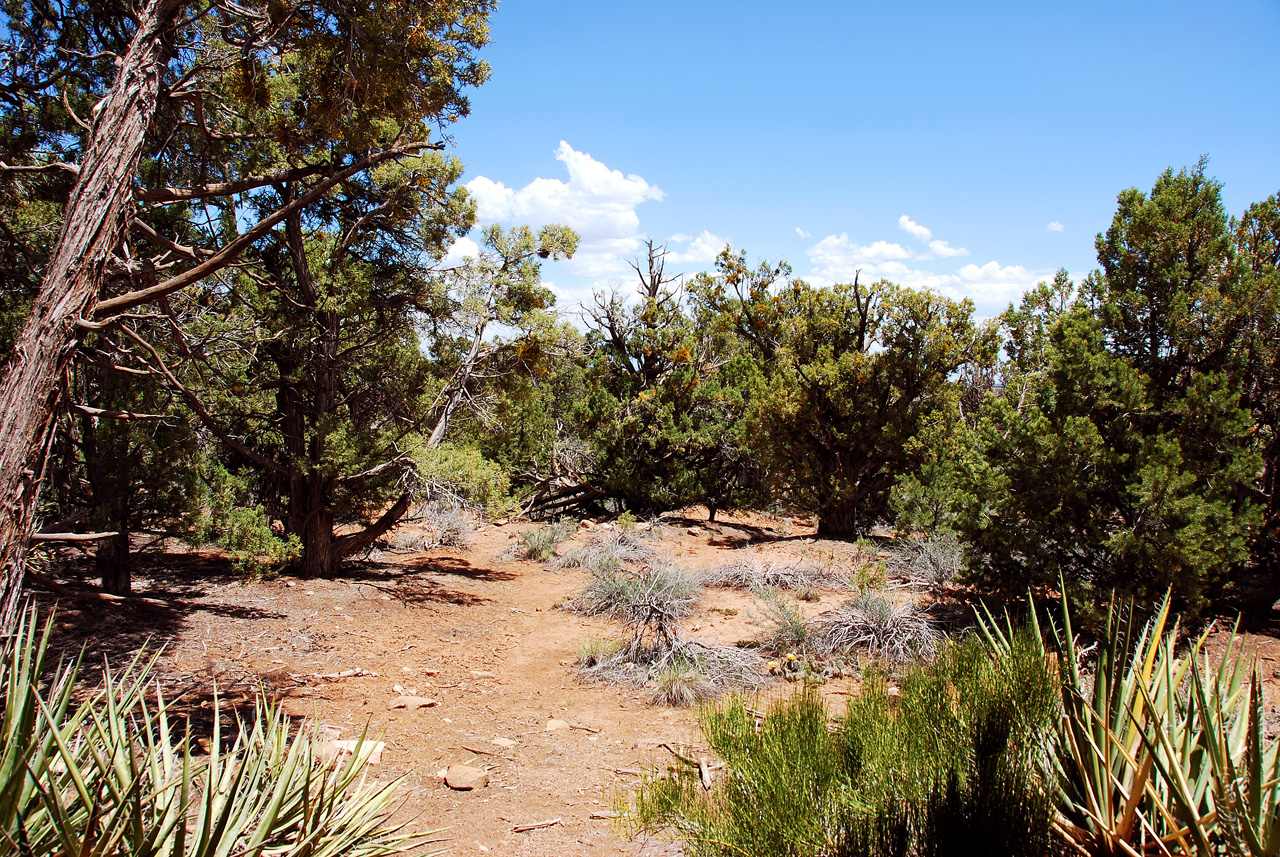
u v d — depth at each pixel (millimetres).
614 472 21391
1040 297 17484
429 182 12070
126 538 9922
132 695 3262
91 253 4441
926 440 16766
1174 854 2768
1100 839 2971
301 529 12438
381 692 7730
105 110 4641
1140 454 8500
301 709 6984
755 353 27812
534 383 14711
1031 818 2850
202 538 10484
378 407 13453
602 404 21531
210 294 10250
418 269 13383
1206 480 8477
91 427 9492
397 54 6836
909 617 9203
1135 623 7988
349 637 9750
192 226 10211
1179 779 2736
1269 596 9203
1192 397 8609
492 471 12820
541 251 13453
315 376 12195
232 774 2953
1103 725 3008
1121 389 8898
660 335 21891
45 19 8133
